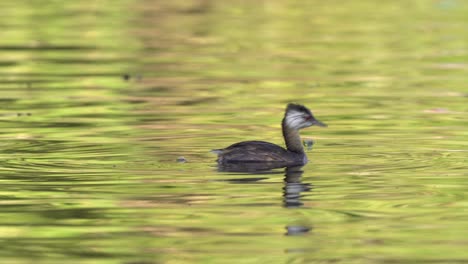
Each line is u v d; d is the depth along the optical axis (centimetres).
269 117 2162
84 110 2248
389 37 3519
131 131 1984
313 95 2448
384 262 1132
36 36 3584
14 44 3391
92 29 3778
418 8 4447
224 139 1909
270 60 3044
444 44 3328
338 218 1323
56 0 4800
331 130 1997
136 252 1176
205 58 3092
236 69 2875
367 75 2750
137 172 1602
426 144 1833
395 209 1369
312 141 1875
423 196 1441
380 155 1739
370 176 1573
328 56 3109
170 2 4728
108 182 1533
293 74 2781
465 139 1877
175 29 3794
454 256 1151
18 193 1466
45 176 1575
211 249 1186
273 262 1132
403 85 2578
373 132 1966
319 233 1252
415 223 1295
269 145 1681
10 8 4450
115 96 2444
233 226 1287
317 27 3828
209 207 1384
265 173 1598
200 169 1627
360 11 4356
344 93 2470
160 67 2916
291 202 1410
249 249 1184
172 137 1922
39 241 1225
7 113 2216
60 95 2459
